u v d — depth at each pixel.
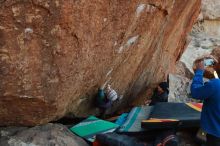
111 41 4.29
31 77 3.70
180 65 9.23
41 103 3.94
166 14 5.25
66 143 4.37
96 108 5.34
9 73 3.62
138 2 4.25
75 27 3.57
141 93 6.38
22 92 3.79
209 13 12.78
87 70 4.17
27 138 4.23
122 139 4.47
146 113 5.36
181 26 6.91
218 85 4.15
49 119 4.37
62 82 3.85
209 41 11.69
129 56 5.09
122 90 5.62
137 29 4.71
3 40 3.44
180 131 5.09
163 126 4.82
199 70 4.39
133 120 5.16
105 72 4.73
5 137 4.19
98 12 3.75
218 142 4.24
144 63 5.82
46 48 3.58
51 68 3.70
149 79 6.43
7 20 3.35
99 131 4.84
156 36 5.57
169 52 7.10
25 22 3.39
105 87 5.12
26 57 3.58
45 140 4.29
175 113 5.21
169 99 7.25
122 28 4.29
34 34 3.48
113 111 5.79
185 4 5.99
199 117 5.00
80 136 4.72
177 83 7.69
